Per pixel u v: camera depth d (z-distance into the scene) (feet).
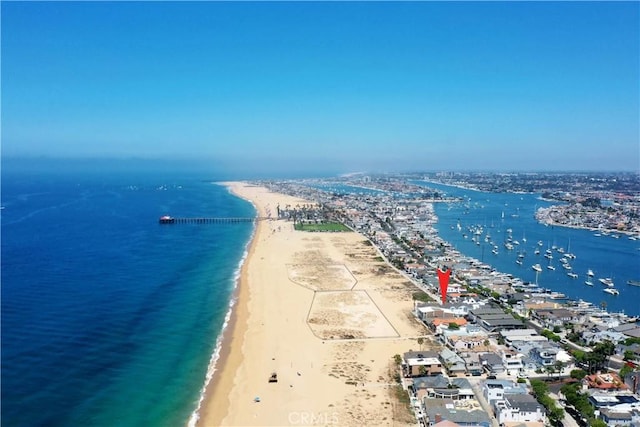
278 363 374.84
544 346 390.42
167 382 341.41
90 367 358.02
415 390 325.01
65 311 481.05
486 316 473.67
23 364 357.00
